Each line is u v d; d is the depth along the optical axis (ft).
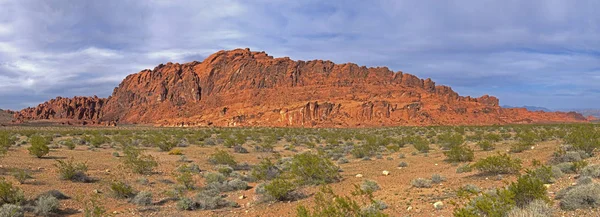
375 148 115.03
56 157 90.17
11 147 113.60
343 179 60.85
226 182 59.06
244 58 593.01
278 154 108.47
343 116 407.64
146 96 633.61
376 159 94.17
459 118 405.80
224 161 85.92
